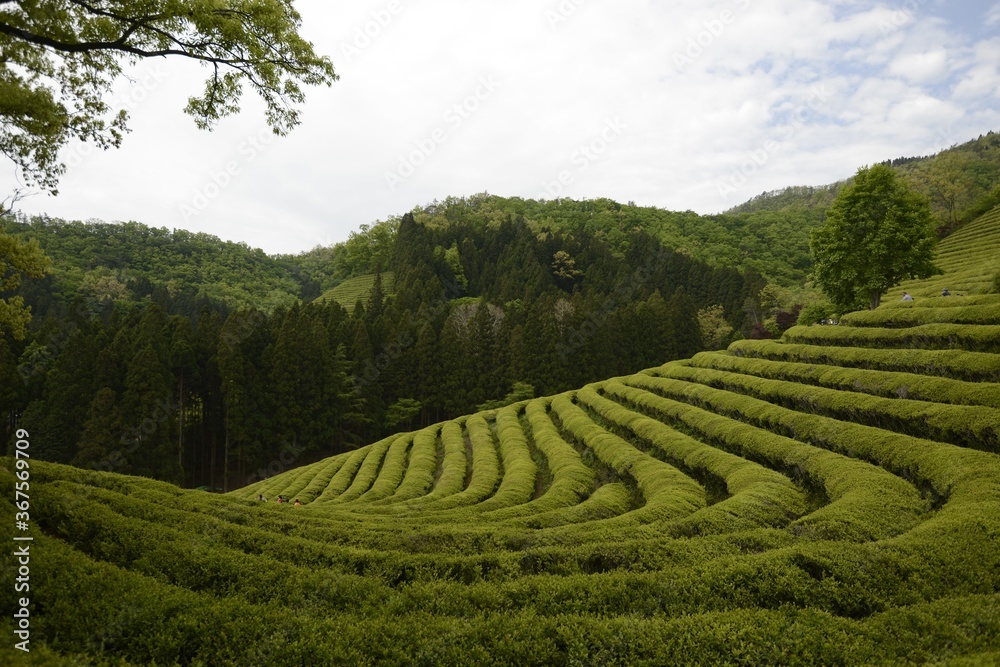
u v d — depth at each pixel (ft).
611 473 90.33
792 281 369.50
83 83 43.75
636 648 25.76
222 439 186.39
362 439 209.77
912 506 45.70
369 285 371.97
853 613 29.63
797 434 74.08
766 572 32.12
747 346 129.70
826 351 100.99
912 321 101.30
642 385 140.36
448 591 32.73
